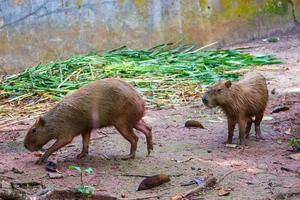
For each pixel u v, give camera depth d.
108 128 9.66
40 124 7.93
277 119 9.99
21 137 9.52
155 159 8.09
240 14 17.19
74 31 15.35
